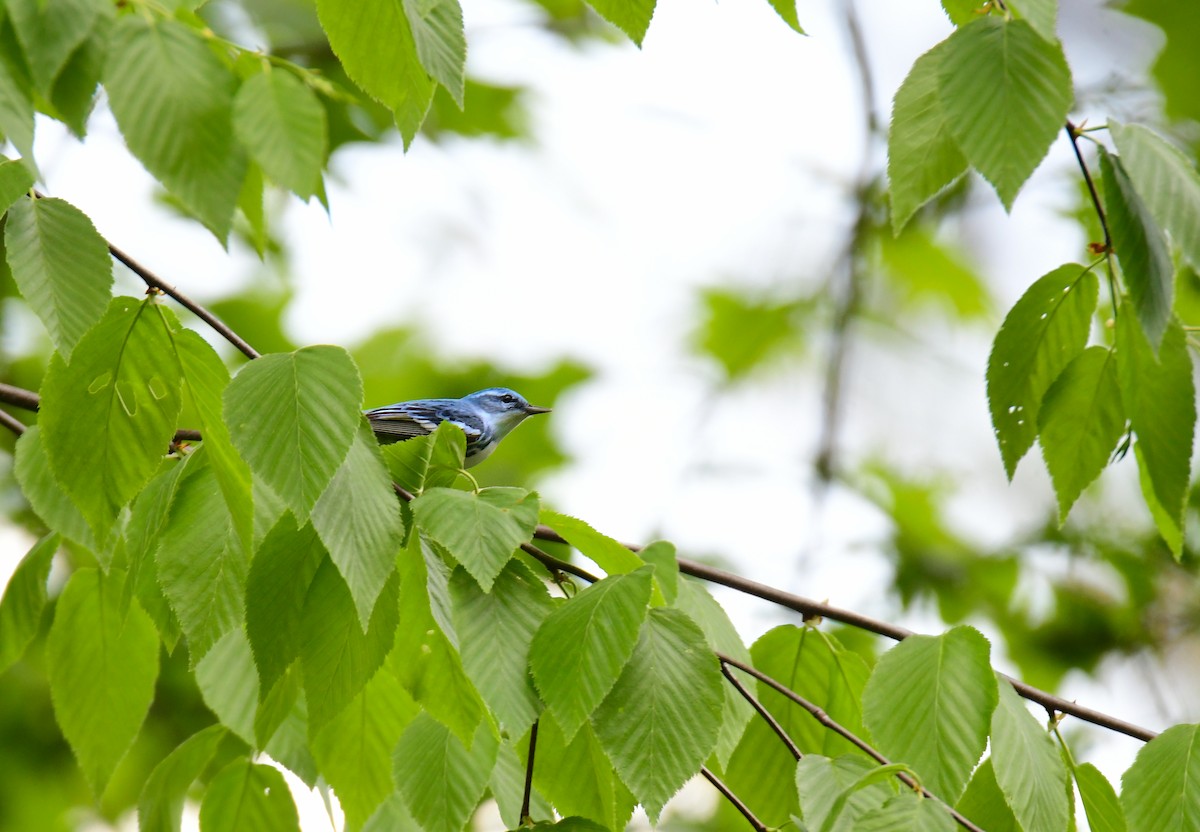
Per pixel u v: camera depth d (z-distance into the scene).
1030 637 19.19
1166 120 16.78
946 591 19.42
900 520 19.86
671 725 5.74
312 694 5.55
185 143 5.04
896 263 20.11
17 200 5.41
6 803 15.54
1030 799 6.09
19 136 4.73
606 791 6.38
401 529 5.41
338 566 5.14
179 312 17.42
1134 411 6.73
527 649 5.78
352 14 5.46
